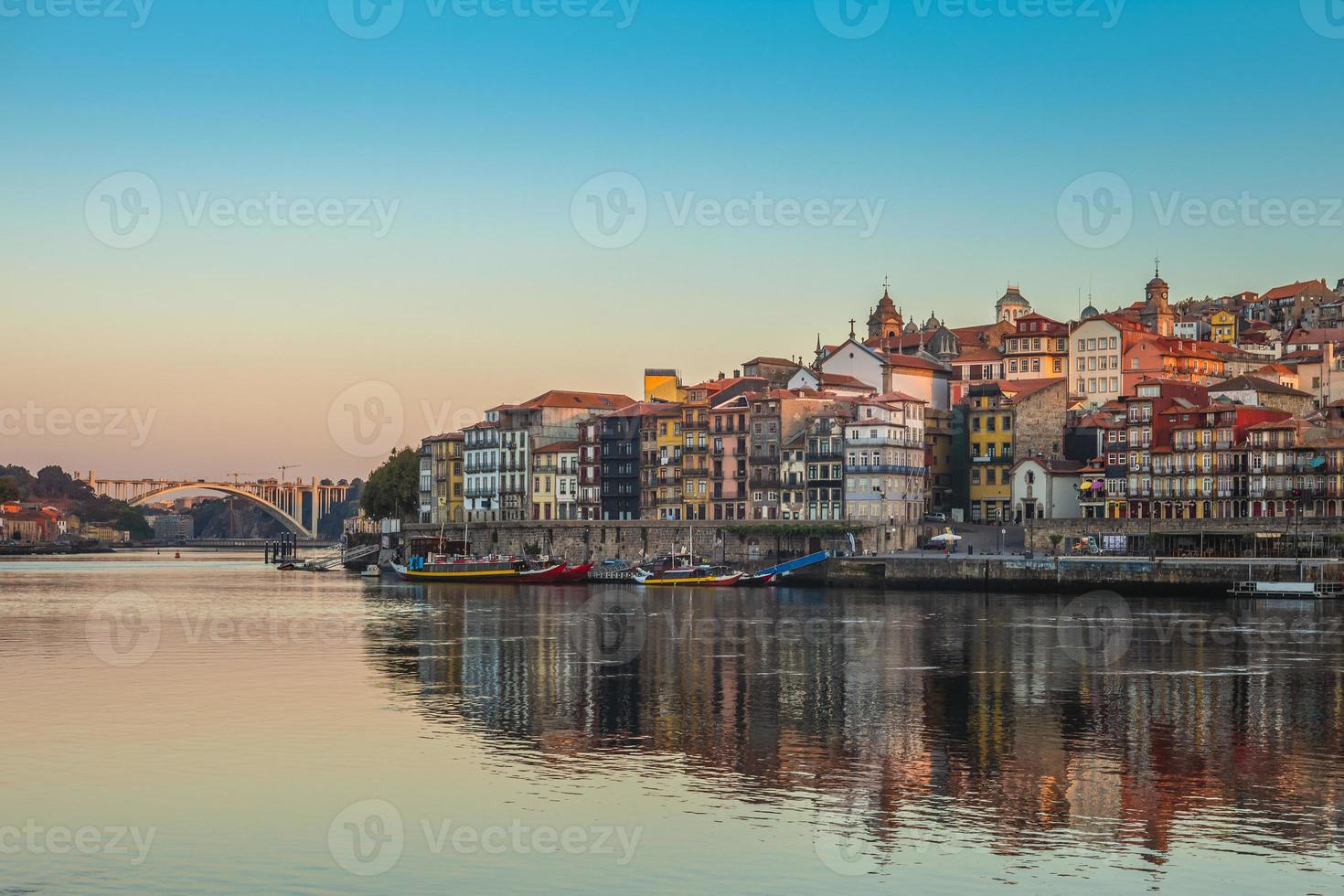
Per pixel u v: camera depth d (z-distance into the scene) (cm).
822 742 8050
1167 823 6400
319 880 5766
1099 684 10119
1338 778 7188
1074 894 5500
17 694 9775
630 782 7138
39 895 5628
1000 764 7500
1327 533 18038
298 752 7838
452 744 8025
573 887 5659
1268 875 5706
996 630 13762
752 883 5669
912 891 5562
